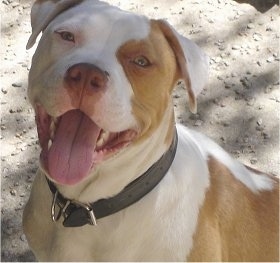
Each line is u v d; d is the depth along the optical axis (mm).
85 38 911
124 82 895
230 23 1920
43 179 1003
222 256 1066
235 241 1085
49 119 931
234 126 1642
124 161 936
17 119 1608
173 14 1935
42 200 1021
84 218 979
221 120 1650
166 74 936
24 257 1388
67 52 912
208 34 1882
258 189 1129
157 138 956
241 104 1689
